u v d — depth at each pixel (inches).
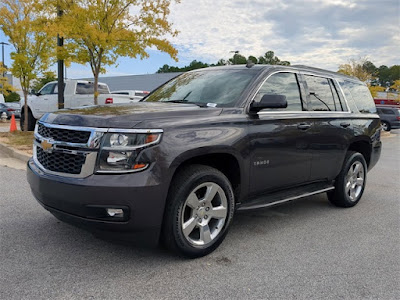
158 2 418.6
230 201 143.2
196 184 130.3
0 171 278.7
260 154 152.9
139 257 135.8
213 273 125.8
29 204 195.9
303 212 206.7
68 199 118.6
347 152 214.1
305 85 186.9
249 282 120.5
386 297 114.3
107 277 120.1
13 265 126.3
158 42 428.5
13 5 494.6
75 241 148.4
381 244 159.8
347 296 114.1
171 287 115.2
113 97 491.8
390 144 712.4
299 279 124.0
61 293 109.3
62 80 442.9
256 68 172.2
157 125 122.8
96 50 434.6
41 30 420.5
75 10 382.0
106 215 116.6
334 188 211.0
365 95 241.9
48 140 128.4
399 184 302.5
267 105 145.8
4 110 1013.8
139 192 116.0
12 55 499.2
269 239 161.2
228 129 140.7
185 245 130.6
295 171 173.2
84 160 118.8
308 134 176.4
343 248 153.6
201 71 194.4
